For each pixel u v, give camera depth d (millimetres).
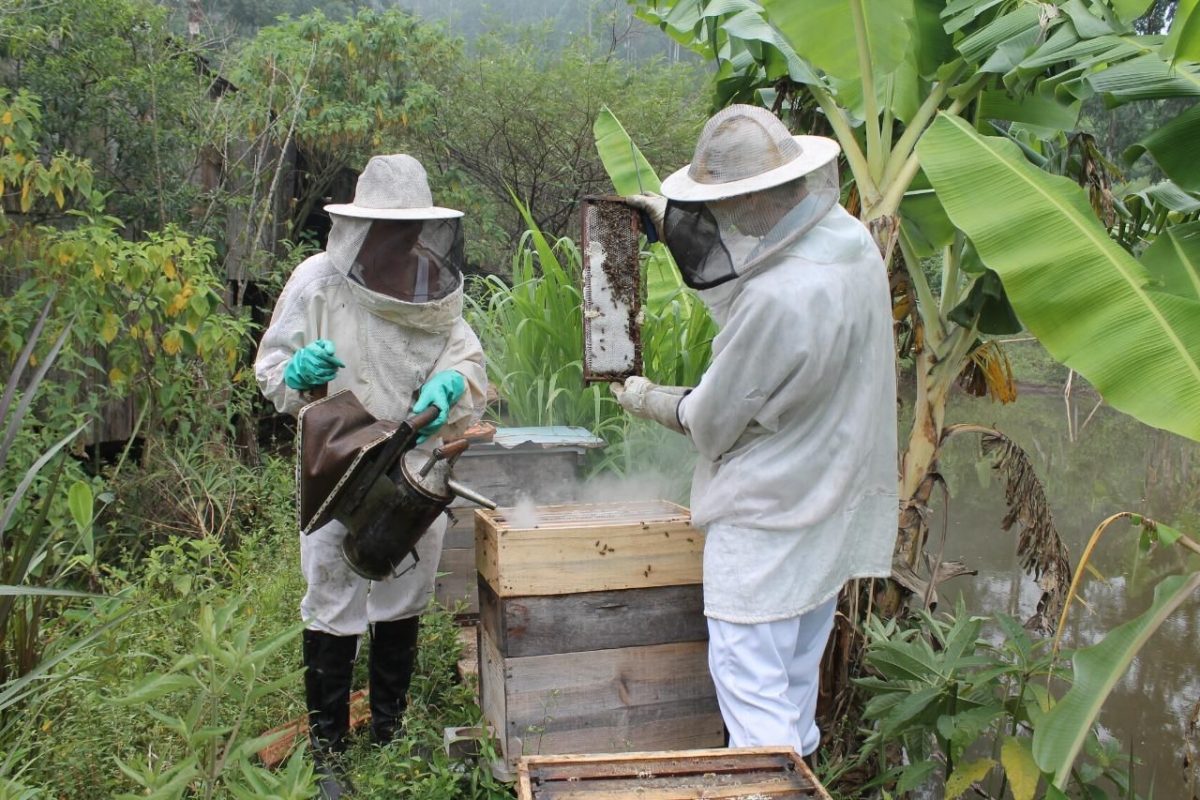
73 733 2734
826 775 3221
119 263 5285
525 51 14320
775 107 4176
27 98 5387
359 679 3674
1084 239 2869
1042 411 13633
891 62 3545
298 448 2639
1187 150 3275
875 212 3680
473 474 4105
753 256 2332
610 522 2756
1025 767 2699
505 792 2707
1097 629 5344
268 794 1807
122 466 5949
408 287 2717
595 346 2701
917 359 4031
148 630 3484
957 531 7512
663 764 2023
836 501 2486
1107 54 3320
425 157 13133
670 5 4805
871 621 3510
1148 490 8781
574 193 14344
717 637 2557
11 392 2885
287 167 10531
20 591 2248
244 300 9617
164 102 7215
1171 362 2668
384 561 2625
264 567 4648
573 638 2697
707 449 2539
